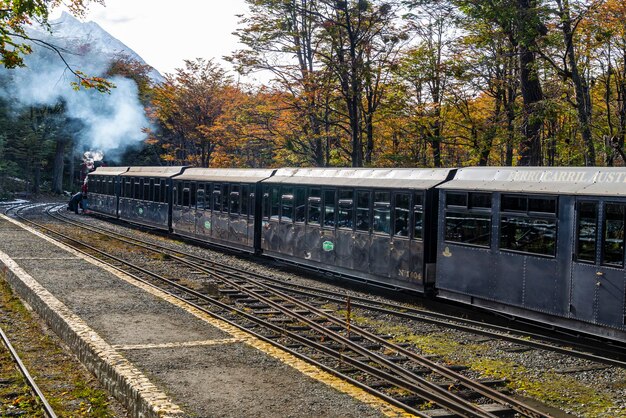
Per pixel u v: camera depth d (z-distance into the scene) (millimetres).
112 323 12922
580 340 12500
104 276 18453
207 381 9516
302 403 8688
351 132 33062
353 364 10914
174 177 31828
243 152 47406
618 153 23734
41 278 17656
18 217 40000
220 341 11828
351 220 18688
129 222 38844
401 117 31219
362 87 30234
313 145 35688
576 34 23953
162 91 45719
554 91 25328
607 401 9414
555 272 12406
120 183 39906
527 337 12891
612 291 11273
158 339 11812
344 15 30484
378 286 18484
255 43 32062
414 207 16234
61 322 13094
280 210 22547
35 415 9039
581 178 12234
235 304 16281
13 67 14711
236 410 8367
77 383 10422
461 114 30656
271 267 22766
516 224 13391
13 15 14211
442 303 16250
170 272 20984
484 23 25891
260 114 34719
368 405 8672
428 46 29766
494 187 13938
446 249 15266
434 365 10703
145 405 8516
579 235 11938
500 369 10852
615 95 30359
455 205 15047
